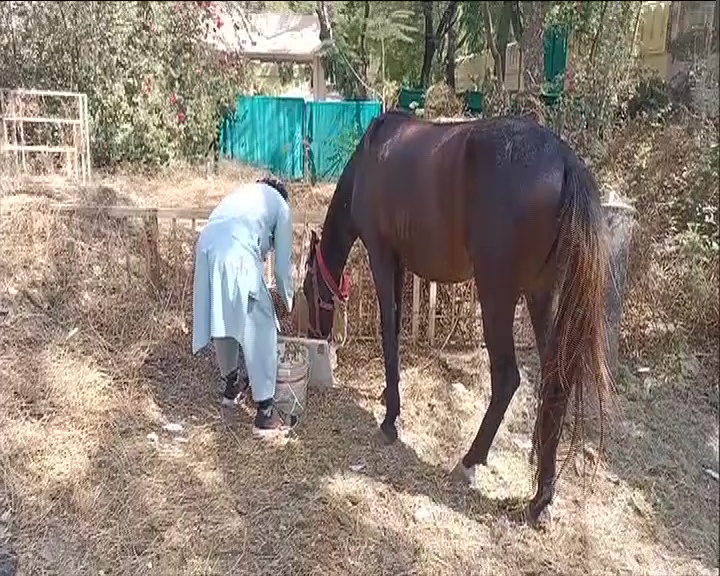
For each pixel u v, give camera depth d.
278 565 2.71
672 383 4.38
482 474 3.33
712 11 6.82
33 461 3.08
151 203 6.22
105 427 3.39
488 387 4.06
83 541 2.73
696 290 4.71
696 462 3.77
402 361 4.26
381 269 3.33
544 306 2.86
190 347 4.16
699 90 6.22
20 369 3.67
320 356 3.86
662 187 5.23
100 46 8.22
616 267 3.94
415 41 15.69
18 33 7.83
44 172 6.66
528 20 8.23
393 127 3.27
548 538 2.98
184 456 3.27
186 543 2.77
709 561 3.12
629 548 3.08
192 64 8.98
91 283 4.47
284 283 3.50
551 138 2.72
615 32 7.36
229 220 3.32
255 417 3.63
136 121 8.48
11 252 4.59
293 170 10.38
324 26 13.45
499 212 2.69
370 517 2.99
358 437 3.54
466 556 2.84
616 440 3.80
